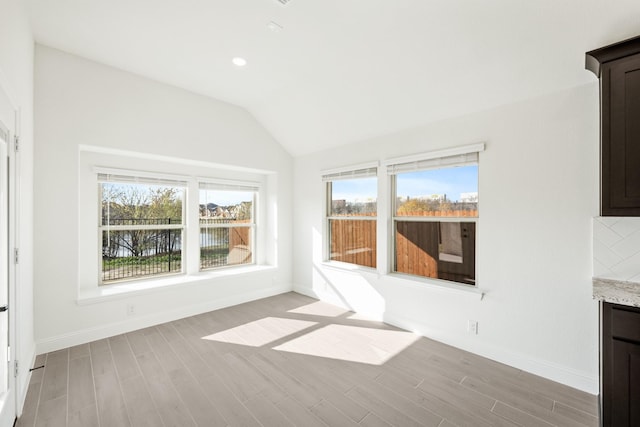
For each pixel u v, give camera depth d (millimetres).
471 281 2930
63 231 2787
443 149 3004
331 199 4422
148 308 3383
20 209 2002
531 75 2309
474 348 2777
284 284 4867
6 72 1658
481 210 2746
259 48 2691
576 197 2242
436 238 3207
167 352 2773
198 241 4203
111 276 3510
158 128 3410
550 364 2355
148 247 3805
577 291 2242
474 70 2445
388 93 3020
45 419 1872
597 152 2152
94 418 1890
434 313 3088
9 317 1765
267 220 4984
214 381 2314
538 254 2420
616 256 2045
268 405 2037
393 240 3621
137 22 2354
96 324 3008
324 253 4418
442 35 2252
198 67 3068
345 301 4059
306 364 2580
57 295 2762
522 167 2500
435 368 2518
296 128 4234
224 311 3918
